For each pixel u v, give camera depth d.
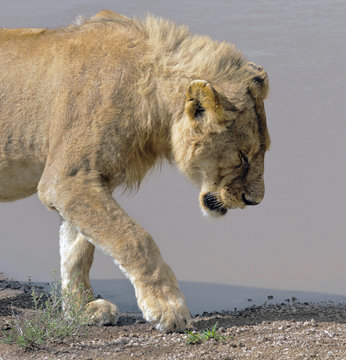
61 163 16.91
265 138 17.38
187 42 17.33
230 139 17.00
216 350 15.33
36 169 18.06
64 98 17.08
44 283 22.47
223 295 21.27
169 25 17.53
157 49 17.14
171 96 17.03
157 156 18.16
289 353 15.00
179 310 16.50
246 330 16.84
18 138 17.69
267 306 19.77
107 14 18.03
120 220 16.67
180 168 17.59
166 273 16.67
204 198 17.64
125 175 17.52
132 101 16.91
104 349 15.71
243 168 17.27
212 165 17.23
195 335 15.94
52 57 17.52
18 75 17.64
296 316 18.25
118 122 16.84
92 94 16.89
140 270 16.47
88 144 16.80
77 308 17.69
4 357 15.27
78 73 17.12
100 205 16.72
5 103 17.67
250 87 17.16
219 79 17.06
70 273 18.38
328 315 18.33
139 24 17.59
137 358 15.06
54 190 16.89
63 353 15.44
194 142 16.97
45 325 16.64
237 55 17.58
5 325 17.67
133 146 17.20
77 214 16.77
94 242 16.77
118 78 16.92
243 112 16.95
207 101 16.38
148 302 16.44
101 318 17.83
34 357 15.23
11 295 20.98
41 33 18.03
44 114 17.42
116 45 17.23
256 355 14.92
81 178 16.81
